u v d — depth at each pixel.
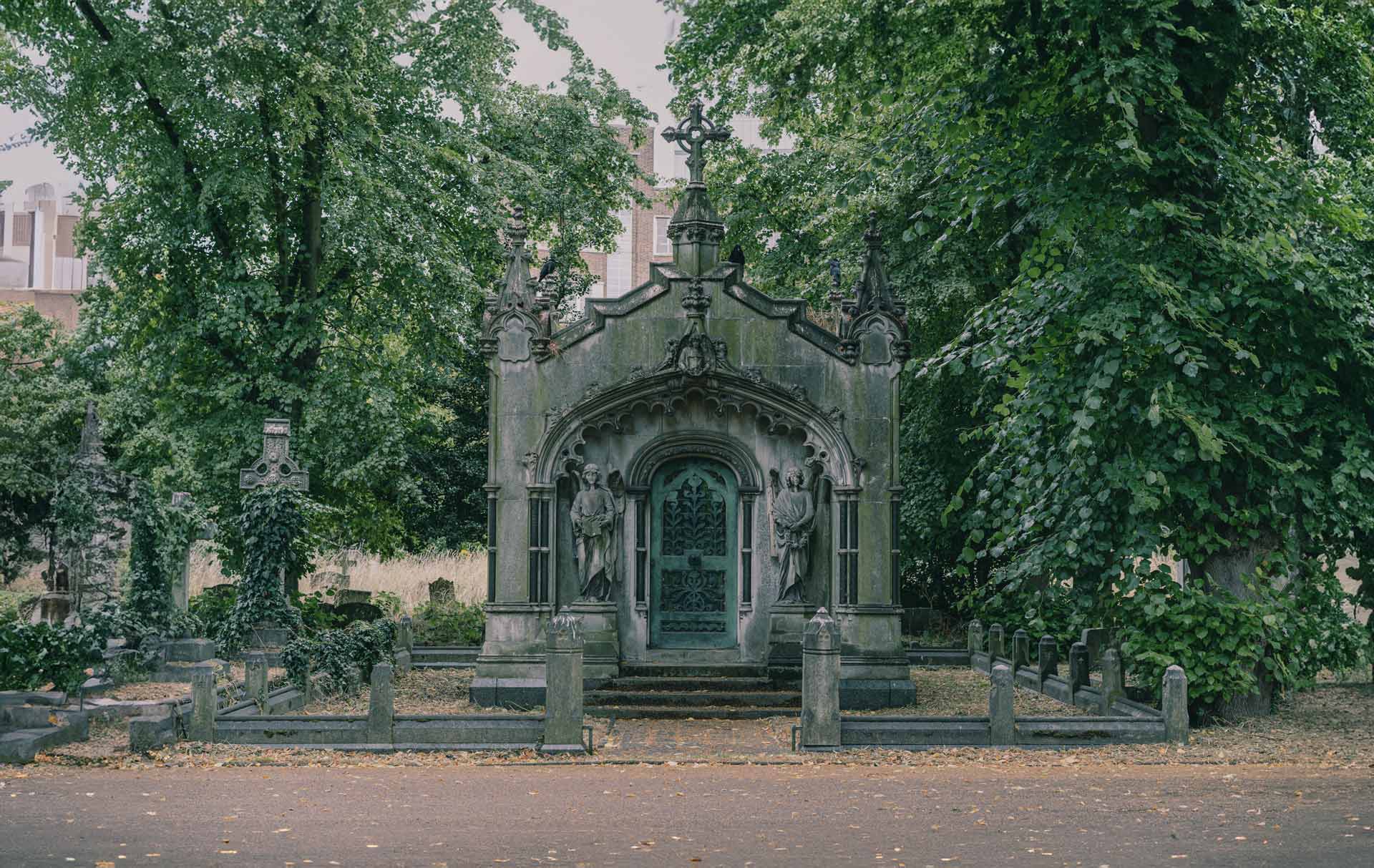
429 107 31.42
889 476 21.12
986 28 19.44
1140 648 16.72
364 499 32.16
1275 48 17.91
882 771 14.09
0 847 9.62
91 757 14.55
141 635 21.47
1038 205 17.67
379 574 40.09
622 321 21.30
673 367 21.06
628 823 10.78
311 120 27.20
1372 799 11.48
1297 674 17.25
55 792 12.35
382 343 31.91
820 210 31.02
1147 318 16.38
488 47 31.48
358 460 30.33
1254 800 11.57
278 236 30.03
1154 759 14.56
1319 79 18.34
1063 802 11.69
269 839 10.05
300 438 29.11
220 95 27.19
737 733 17.94
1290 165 18.06
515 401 21.19
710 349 21.08
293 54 26.72
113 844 9.80
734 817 11.05
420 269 29.59
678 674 21.05
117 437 42.19
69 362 46.88
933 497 31.14
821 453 21.16
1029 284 17.44
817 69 25.45
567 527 21.33
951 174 18.78
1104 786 12.61
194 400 30.61
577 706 15.42
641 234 68.50
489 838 10.11
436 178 31.23
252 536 23.56
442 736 15.41
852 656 20.69
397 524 33.88
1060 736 15.58
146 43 26.02
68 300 69.69
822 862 9.19
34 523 46.56
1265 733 16.20
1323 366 16.86
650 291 21.31
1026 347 17.70
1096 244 21.08
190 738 15.42
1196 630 16.47
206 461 29.64
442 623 30.86
